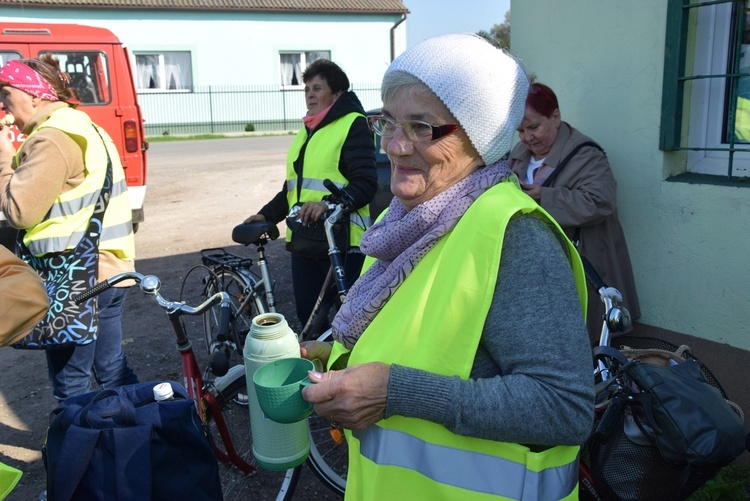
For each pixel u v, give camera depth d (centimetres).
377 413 127
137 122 734
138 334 493
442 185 140
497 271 124
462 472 130
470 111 130
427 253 138
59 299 267
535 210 130
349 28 2402
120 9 2089
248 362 158
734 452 173
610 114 307
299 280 370
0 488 150
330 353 180
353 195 330
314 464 270
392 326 140
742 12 270
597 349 204
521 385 121
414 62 134
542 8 329
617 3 295
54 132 266
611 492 186
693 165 296
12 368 448
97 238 277
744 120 276
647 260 302
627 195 306
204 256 405
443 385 124
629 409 190
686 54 280
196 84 2258
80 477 166
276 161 1479
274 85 2369
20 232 277
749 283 265
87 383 291
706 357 283
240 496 275
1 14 1942
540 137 291
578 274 136
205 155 1638
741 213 263
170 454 172
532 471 126
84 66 711
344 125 345
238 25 2261
